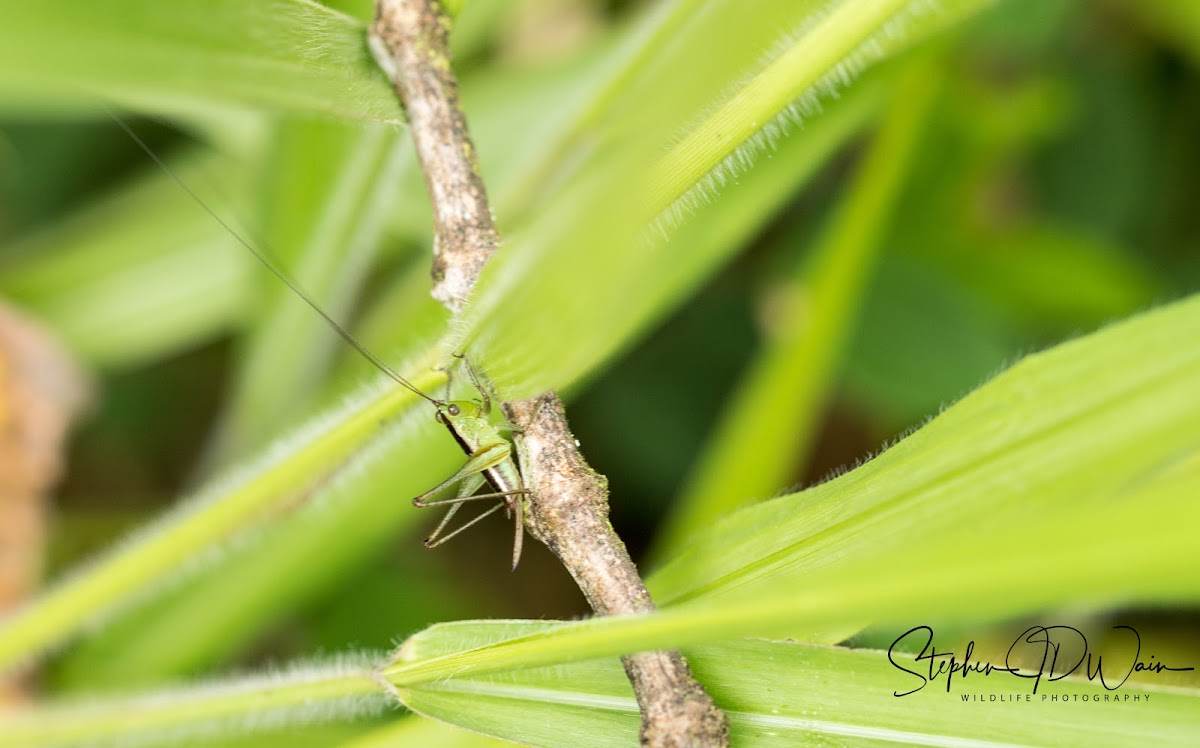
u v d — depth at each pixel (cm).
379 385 41
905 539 39
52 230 55
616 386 60
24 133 57
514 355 38
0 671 44
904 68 46
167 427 62
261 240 47
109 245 53
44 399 49
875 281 52
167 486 62
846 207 48
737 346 61
